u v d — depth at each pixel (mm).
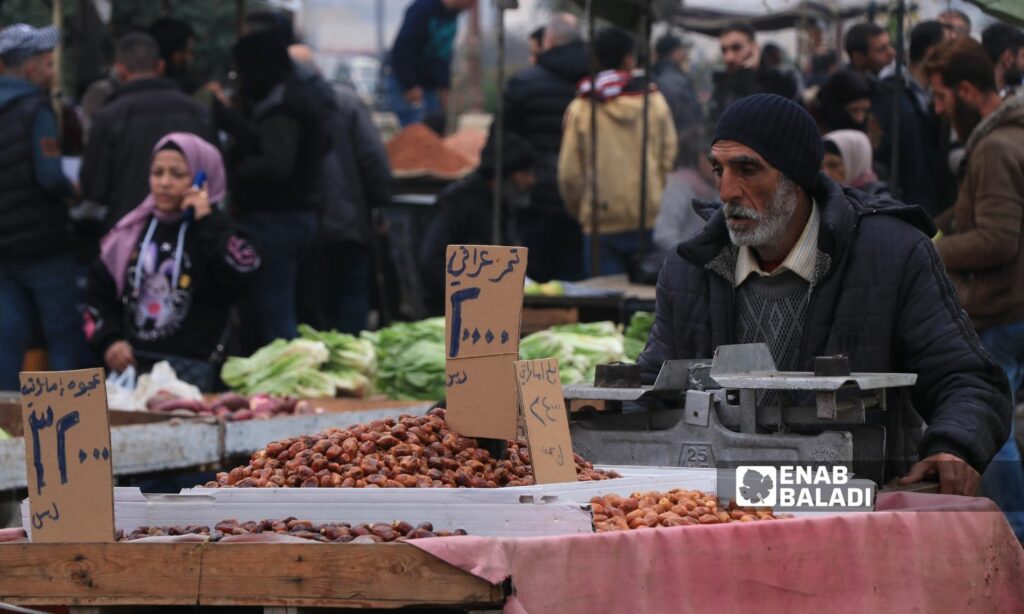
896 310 7109
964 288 11109
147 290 12875
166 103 15562
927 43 13438
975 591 5914
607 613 4887
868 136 14328
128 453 9953
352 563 4684
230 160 16219
